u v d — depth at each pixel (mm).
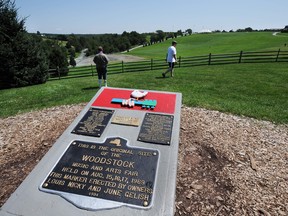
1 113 6883
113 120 3539
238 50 40000
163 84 10008
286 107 7012
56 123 5820
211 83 10219
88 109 3816
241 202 3162
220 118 6082
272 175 3748
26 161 4215
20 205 2459
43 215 2373
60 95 8859
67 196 2525
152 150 3043
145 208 2402
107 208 2418
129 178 2697
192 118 6039
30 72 14312
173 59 11664
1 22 13648
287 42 44094
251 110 6625
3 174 3848
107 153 3025
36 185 2652
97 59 8836
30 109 7117
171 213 2371
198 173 3803
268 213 2971
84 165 2881
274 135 5211
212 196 3285
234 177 3688
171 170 2789
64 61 30172
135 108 3793
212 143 4766
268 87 9469
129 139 3213
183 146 4629
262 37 61469
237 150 4523
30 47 14336
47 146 4715
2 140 5023
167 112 3699
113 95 4164
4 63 13617
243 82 10445
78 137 3293
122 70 17609
